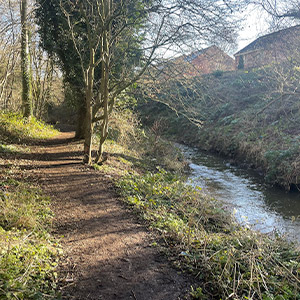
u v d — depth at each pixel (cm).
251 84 2298
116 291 342
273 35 1609
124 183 773
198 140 2019
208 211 696
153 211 616
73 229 498
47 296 305
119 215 582
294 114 1553
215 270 391
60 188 705
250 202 891
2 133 1198
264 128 1561
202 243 471
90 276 366
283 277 388
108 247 448
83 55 1115
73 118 2611
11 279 301
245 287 362
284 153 1110
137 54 974
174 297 338
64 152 1104
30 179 735
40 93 2206
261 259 431
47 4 1238
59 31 1230
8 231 421
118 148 1291
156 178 898
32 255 363
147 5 872
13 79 1839
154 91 934
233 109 2064
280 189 1032
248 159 1396
